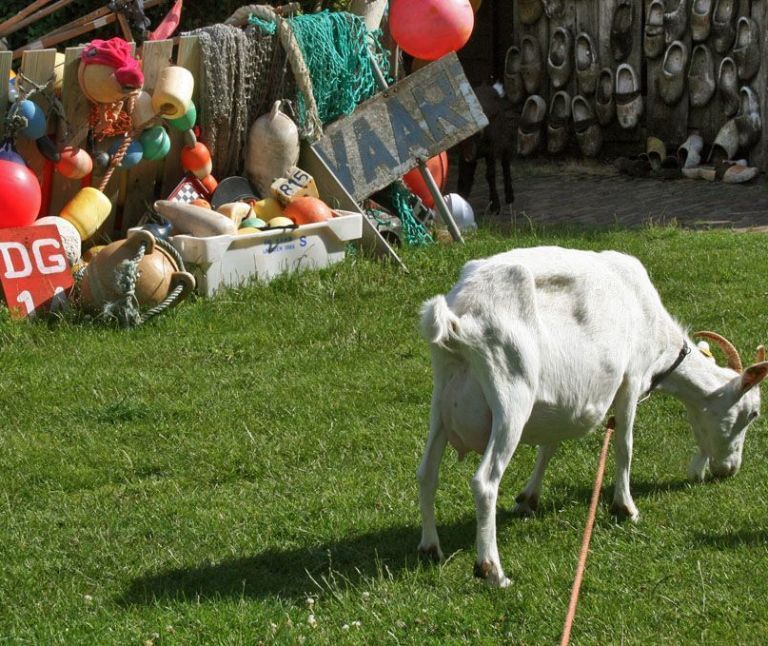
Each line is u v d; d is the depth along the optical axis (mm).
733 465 6730
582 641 4918
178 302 10078
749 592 5340
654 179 17375
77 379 8508
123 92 10148
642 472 6961
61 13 14484
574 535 6086
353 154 12328
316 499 6555
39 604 5395
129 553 5945
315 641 4953
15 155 10016
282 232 10836
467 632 5074
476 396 5340
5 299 9812
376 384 8453
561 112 19328
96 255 9836
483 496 5250
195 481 6941
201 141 11562
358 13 13078
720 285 10859
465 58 21188
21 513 6473
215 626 5117
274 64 11828
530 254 5723
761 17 16906
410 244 12609
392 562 5781
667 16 17906
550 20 19375
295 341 9477
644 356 6117
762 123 17000
